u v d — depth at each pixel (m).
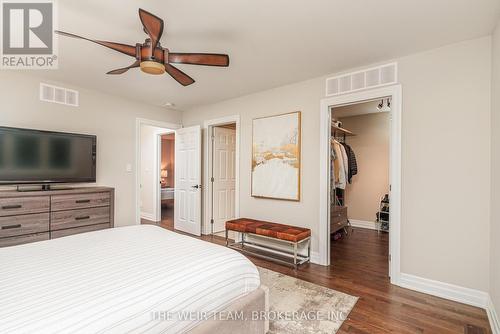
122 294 1.08
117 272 1.28
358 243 4.04
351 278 2.72
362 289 2.47
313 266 3.07
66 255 1.51
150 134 5.77
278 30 2.12
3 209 2.53
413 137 2.51
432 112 2.42
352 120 5.40
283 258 3.34
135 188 4.14
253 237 3.85
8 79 2.95
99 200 3.24
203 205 4.59
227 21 1.99
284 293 2.38
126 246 1.69
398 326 1.89
